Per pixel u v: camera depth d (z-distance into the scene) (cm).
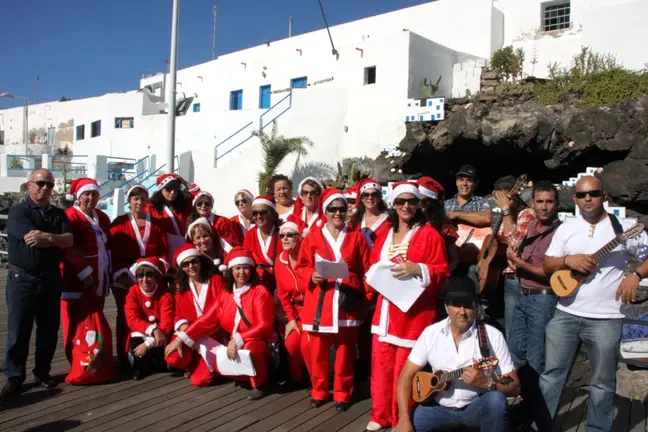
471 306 365
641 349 531
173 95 1283
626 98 940
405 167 1188
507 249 451
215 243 595
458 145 1125
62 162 2364
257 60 2025
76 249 534
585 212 380
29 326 490
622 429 441
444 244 424
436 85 1339
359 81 1418
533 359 421
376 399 426
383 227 502
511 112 1034
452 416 367
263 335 498
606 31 1180
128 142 2378
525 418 429
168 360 529
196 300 536
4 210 1859
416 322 411
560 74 1102
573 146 959
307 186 597
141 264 541
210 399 491
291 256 516
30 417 445
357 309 461
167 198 638
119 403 479
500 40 1504
